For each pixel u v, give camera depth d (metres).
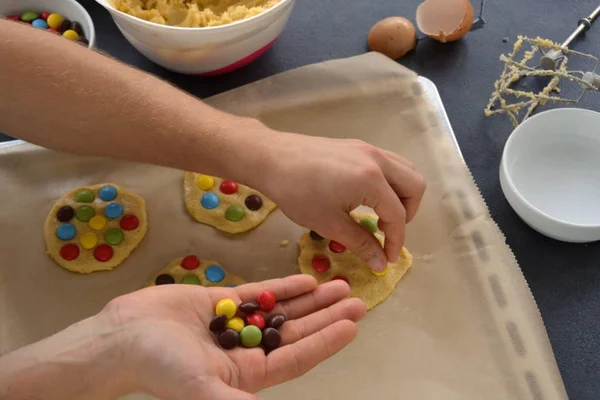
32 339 0.63
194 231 0.68
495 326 0.63
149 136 0.61
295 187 0.59
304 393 0.61
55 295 0.65
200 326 0.57
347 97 0.71
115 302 0.55
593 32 0.76
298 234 0.68
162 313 0.54
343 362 0.62
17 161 0.69
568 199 0.67
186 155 0.61
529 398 0.60
